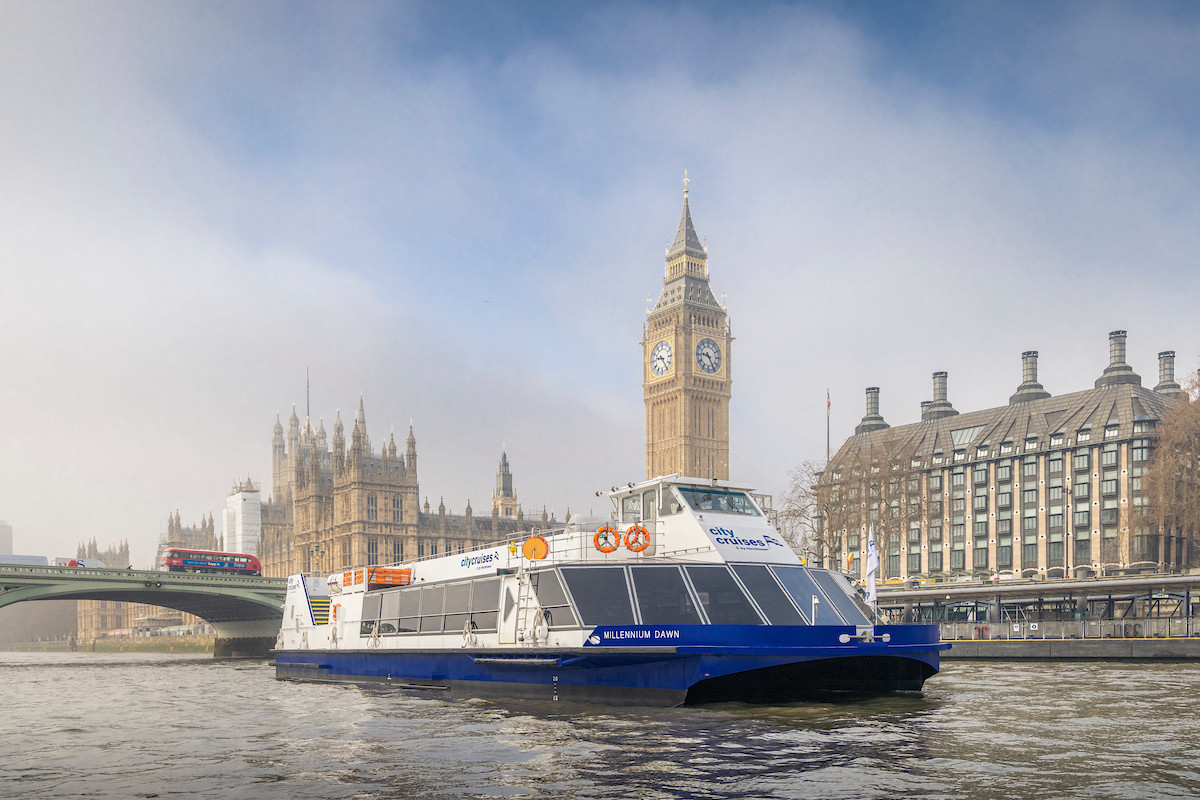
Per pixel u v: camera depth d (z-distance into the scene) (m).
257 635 141.50
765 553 29.17
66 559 165.25
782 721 23.70
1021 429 144.50
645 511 31.16
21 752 22.47
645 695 26.14
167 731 26.02
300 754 20.72
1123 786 16.25
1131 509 96.25
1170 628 52.66
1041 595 73.00
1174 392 144.12
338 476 197.25
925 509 137.25
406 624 36.00
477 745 21.05
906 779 16.89
